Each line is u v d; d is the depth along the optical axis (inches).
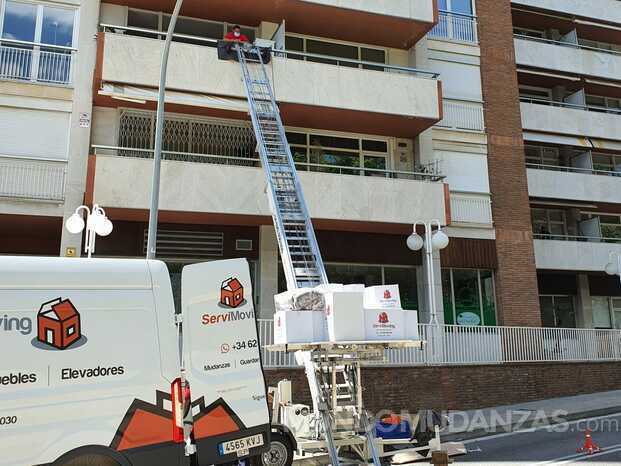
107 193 516.4
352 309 305.7
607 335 677.9
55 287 205.9
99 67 537.3
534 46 901.8
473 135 733.3
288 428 315.0
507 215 722.8
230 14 647.8
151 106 584.1
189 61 563.8
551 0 929.5
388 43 723.4
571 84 943.7
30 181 526.6
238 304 260.5
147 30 562.6
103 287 213.8
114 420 201.6
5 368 191.0
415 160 702.5
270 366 488.1
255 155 634.2
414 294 671.8
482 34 779.4
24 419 189.3
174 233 590.2
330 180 588.1
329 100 606.5
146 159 531.2
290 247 430.3
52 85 551.8
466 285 700.0
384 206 599.5
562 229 901.8
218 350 252.1
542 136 859.4
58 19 575.8
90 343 205.5
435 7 681.6
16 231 575.5
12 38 558.9
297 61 604.4
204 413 243.1
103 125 578.2
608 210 910.4
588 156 909.2
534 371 608.4
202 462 238.4
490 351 600.1
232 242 605.3
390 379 535.8
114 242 562.6
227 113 602.5
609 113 944.9
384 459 354.6
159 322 219.8
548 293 850.1
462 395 561.9
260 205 554.9
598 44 1031.6
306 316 306.7
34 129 540.4
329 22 671.1
